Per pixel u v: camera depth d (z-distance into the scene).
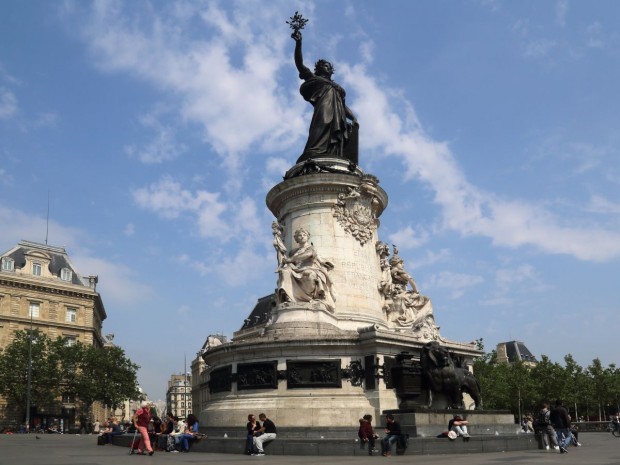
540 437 17.53
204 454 15.31
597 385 70.19
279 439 15.72
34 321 65.50
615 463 11.66
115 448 18.08
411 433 16.94
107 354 61.19
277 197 25.33
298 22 29.09
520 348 101.75
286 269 22.33
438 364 20.17
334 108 27.41
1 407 58.41
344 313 22.45
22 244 68.94
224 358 21.30
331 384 19.59
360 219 24.34
